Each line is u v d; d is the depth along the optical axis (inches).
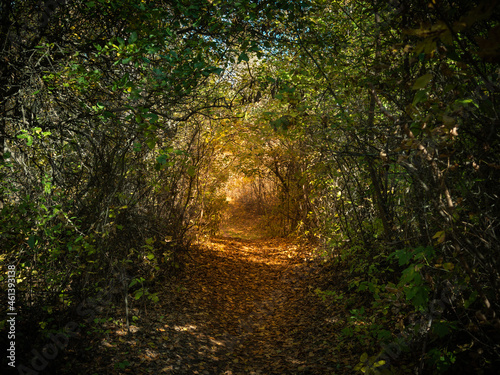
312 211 417.7
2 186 139.4
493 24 92.4
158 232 242.8
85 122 180.2
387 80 130.4
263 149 381.1
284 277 326.3
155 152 229.8
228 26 174.6
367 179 213.8
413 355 136.7
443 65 88.4
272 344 201.3
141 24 159.2
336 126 166.1
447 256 110.6
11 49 168.4
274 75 235.3
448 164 88.2
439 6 85.3
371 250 207.5
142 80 159.2
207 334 202.2
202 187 358.9
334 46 193.0
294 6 170.7
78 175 179.0
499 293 97.4
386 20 136.3
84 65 177.2
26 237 134.8
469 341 120.8
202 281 288.8
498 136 95.3
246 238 617.0
